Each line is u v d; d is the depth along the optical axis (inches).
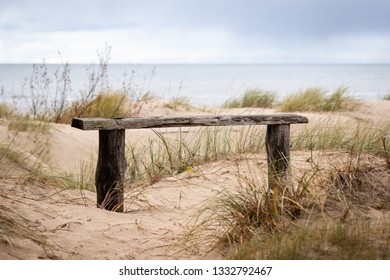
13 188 217.8
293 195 184.4
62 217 186.9
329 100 567.2
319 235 154.1
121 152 204.7
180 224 189.5
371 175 207.8
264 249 151.4
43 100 499.8
